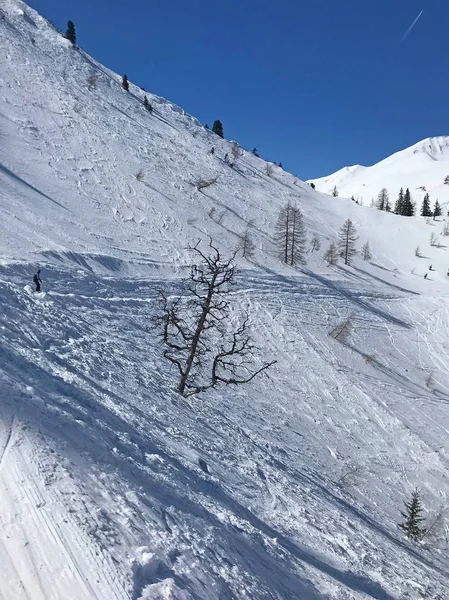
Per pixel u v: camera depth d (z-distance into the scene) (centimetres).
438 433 3484
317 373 3728
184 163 7912
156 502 602
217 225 6103
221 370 3050
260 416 2597
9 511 457
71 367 1323
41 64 8138
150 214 5388
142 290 3719
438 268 8562
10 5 9931
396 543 1568
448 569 1702
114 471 612
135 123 8538
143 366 2069
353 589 802
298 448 2416
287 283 5344
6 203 3847
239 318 4075
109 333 2516
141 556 456
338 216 10000
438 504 2580
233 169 9419
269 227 7175
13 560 409
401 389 4047
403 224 10575
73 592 391
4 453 533
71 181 5094
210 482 953
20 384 745
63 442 608
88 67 9875
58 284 2988
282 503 1192
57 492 499
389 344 4972
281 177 10925
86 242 4006
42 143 5556
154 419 1268
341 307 5375
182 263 4619
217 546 588
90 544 442
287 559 753
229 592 495
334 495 1817
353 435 3042
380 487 2486
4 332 1318
